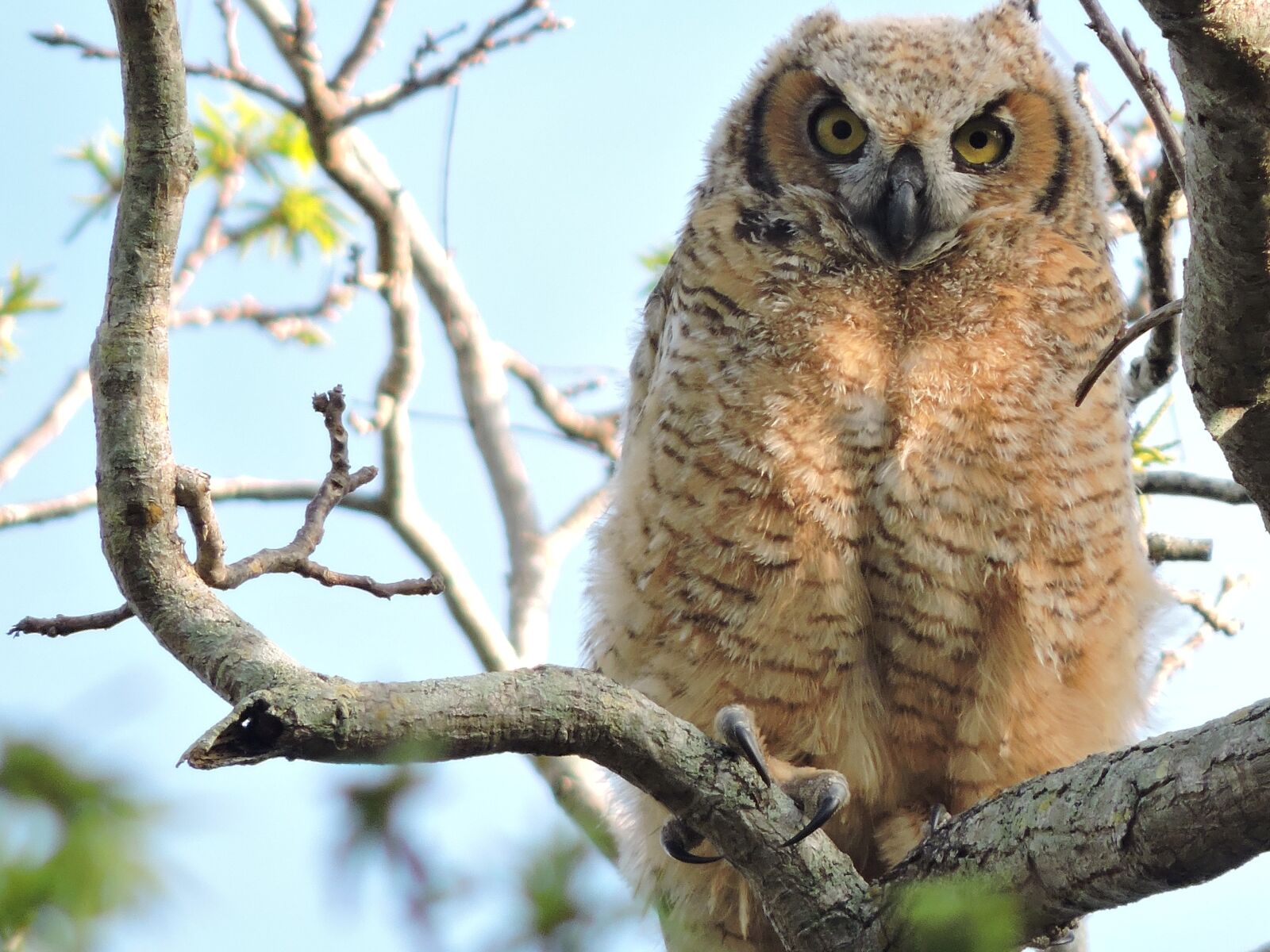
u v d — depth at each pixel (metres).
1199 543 12.27
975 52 10.45
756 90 10.79
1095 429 9.16
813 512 9.08
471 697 6.30
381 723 6.01
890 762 9.52
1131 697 9.51
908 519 9.05
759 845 7.09
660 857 9.64
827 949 7.04
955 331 9.36
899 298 9.60
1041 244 9.64
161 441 6.63
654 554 9.34
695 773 7.00
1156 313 6.61
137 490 6.57
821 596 9.12
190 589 6.61
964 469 9.02
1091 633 9.14
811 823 7.24
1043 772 9.31
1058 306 9.41
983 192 9.97
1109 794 6.25
